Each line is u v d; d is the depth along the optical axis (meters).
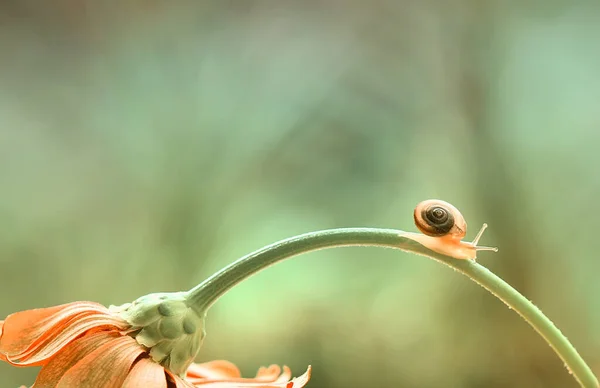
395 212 1.43
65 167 1.45
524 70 1.42
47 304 1.31
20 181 1.42
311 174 1.47
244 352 1.21
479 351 1.18
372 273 1.30
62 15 1.57
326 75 1.53
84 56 1.57
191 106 1.50
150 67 1.55
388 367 1.19
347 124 1.50
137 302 0.40
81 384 0.39
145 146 1.46
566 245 1.29
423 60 1.46
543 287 1.26
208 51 1.57
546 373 1.15
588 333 1.24
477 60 1.41
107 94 1.53
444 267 1.26
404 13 1.48
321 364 1.20
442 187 1.38
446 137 1.41
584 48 1.44
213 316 1.24
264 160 1.45
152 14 1.59
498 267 1.27
